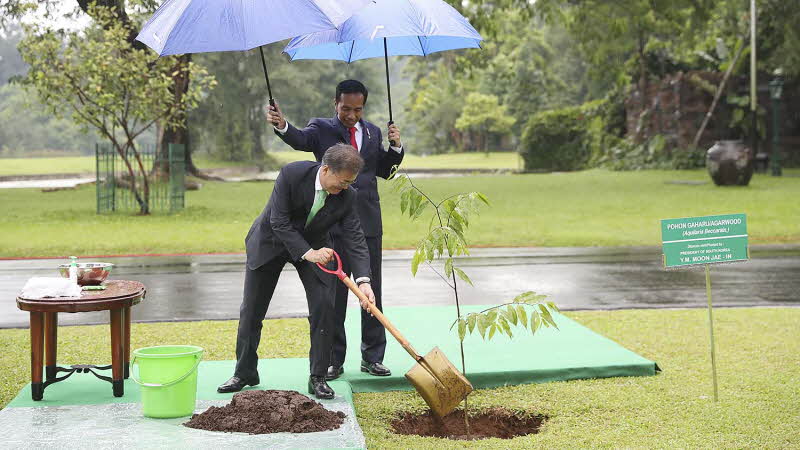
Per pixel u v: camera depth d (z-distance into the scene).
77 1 22.67
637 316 8.06
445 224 4.81
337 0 4.58
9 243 14.86
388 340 6.54
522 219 18.67
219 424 4.37
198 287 10.35
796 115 36.31
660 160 36.25
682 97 36.34
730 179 26.00
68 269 4.99
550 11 32.38
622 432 4.59
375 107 71.69
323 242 5.04
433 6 5.28
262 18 4.46
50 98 19.78
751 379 5.62
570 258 13.12
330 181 4.68
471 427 4.95
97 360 6.30
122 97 19.98
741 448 4.30
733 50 36.06
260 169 60.34
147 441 4.14
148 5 21.20
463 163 64.19
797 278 10.81
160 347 4.82
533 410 5.00
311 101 62.94
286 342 6.91
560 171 40.56
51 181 38.59
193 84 21.89
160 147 27.95
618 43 34.97
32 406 4.78
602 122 39.66
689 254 5.25
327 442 4.11
